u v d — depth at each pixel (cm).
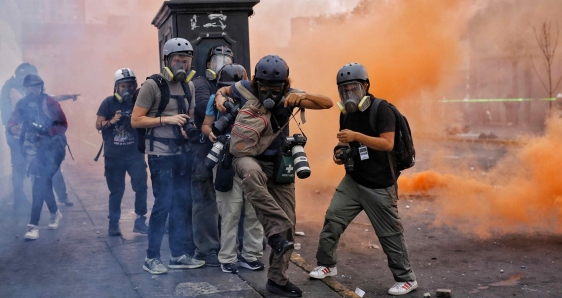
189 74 475
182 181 501
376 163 439
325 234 470
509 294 442
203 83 515
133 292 441
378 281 481
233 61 586
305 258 549
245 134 427
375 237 638
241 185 471
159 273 484
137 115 470
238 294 437
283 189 443
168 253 561
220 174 466
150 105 473
